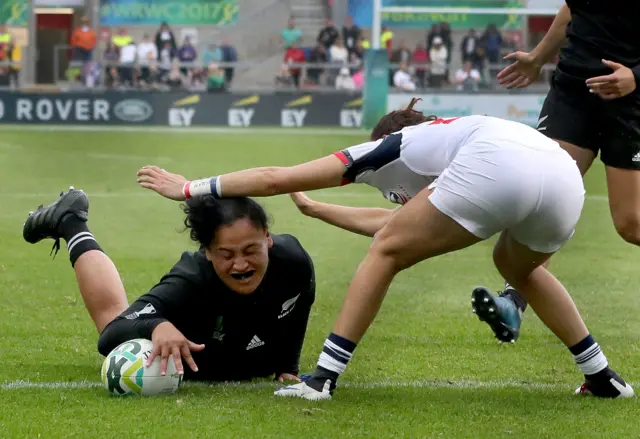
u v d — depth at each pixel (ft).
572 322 27.53
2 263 50.90
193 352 28.07
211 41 197.26
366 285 25.86
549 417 25.43
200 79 175.11
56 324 37.68
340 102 163.22
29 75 191.42
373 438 23.12
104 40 190.19
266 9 203.21
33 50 191.72
